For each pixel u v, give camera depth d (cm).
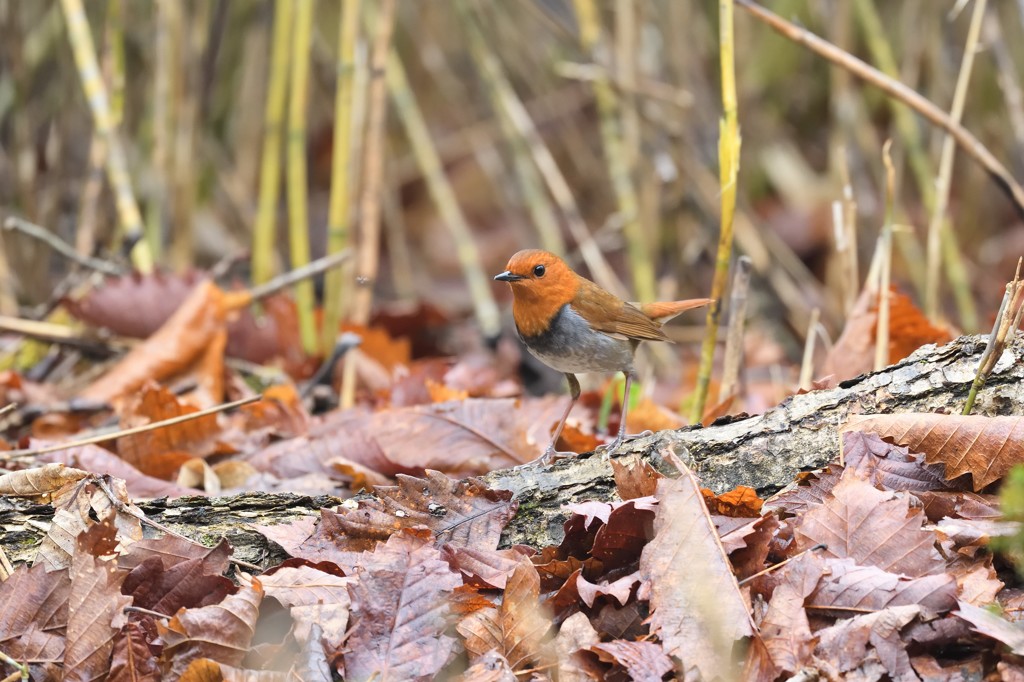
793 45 1819
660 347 1402
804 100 1975
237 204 1683
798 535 551
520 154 1547
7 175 1597
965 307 1394
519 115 1509
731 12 759
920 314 884
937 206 1005
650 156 1485
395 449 792
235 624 515
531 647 521
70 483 620
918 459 600
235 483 805
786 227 1828
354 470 779
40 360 1188
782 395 1056
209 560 552
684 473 561
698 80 1602
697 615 509
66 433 961
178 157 1345
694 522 539
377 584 538
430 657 512
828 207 1833
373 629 524
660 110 1518
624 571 562
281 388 971
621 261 1800
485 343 1399
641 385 1170
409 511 604
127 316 1098
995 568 540
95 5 1515
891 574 509
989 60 1662
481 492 613
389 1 1168
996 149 1694
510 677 495
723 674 491
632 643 509
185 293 1099
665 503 549
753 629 497
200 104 1400
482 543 591
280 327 1189
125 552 561
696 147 1583
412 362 1239
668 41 1556
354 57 1140
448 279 1977
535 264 835
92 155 1245
